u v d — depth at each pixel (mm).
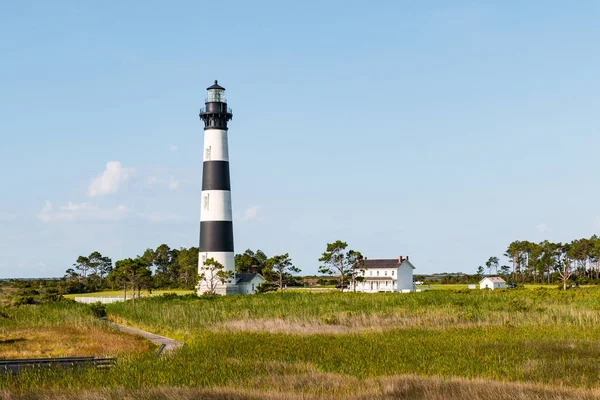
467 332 44125
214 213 96438
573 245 172875
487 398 22688
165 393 23422
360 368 29734
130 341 43594
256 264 154375
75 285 147875
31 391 24250
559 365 30094
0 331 48688
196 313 57875
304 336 42562
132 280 103312
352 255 108188
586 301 67438
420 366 30062
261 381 26391
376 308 60625
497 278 141750
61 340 43875
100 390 24172
